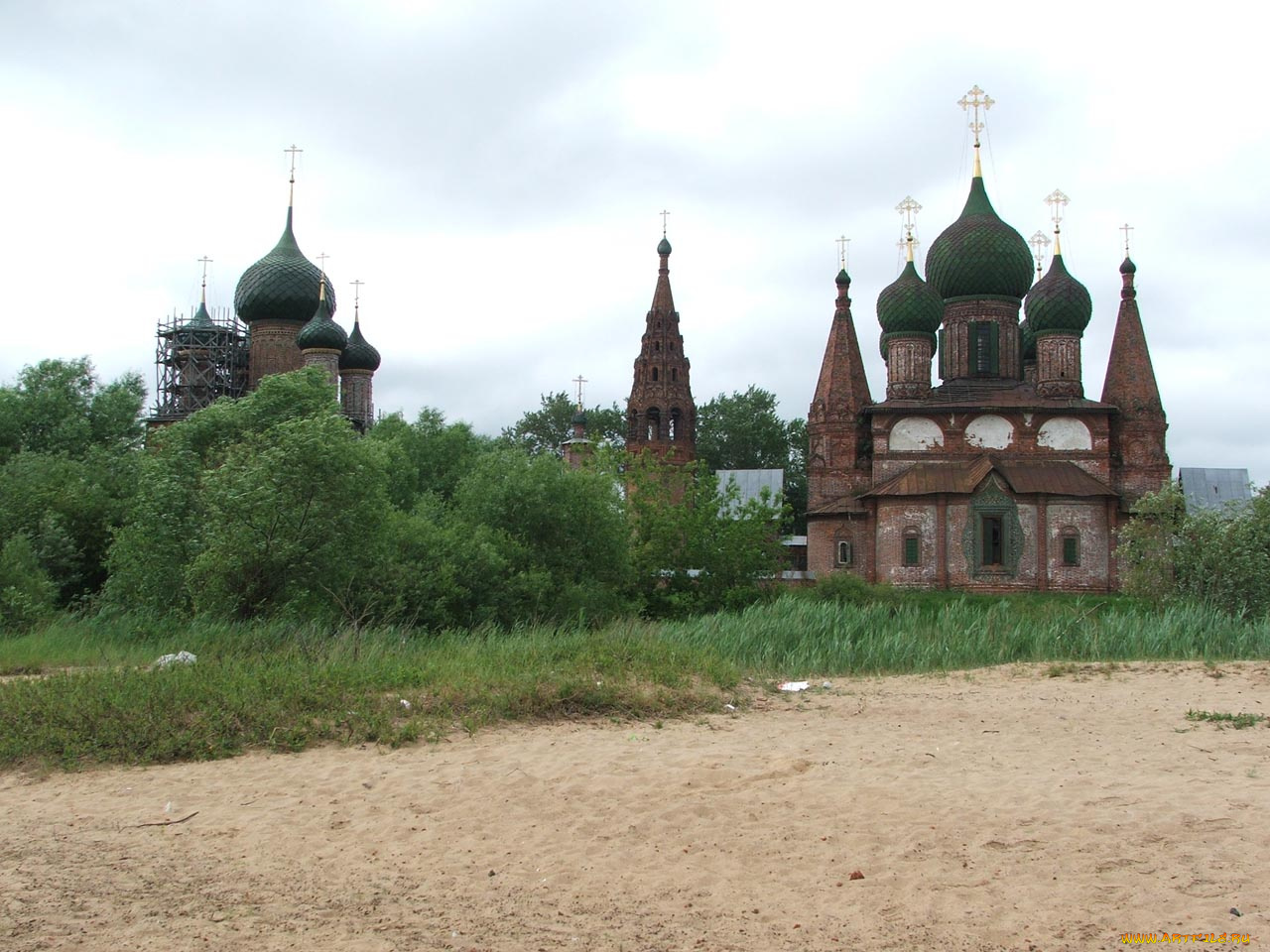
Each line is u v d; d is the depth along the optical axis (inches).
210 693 641.6
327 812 470.0
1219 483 3208.7
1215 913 340.8
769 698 794.2
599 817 458.0
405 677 719.7
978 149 2583.7
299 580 1186.0
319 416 1241.4
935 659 1072.8
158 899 369.4
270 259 3063.5
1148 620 1245.7
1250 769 533.3
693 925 345.1
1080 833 422.0
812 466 2534.5
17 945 330.0
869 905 356.8
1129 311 2433.6
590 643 926.4
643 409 3139.8
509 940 334.0
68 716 593.6
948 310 2561.5
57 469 1665.8
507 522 1567.4
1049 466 2342.5
